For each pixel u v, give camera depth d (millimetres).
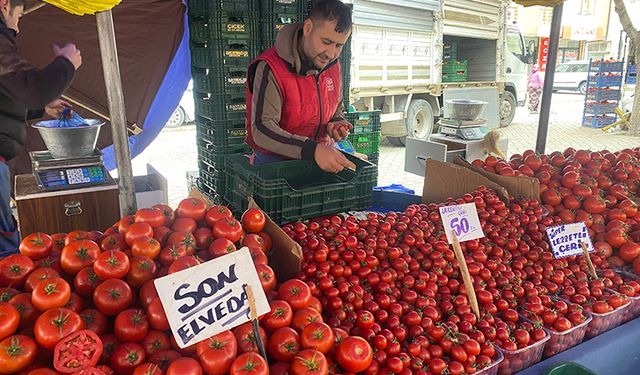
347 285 1793
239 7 4031
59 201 3008
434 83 9859
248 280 1383
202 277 1342
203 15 4098
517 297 2014
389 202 3145
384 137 9875
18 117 2848
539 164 2766
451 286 1973
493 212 2369
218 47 3992
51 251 1565
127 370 1244
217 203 4168
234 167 2605
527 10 24156
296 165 2666
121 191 2174
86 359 1176
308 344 1359
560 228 2279
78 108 4316
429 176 2918
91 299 1407
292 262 1734
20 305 1274
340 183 2463
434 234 2170
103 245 1555
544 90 3643
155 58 4371
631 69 14156
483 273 2043
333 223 2072
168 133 11281
